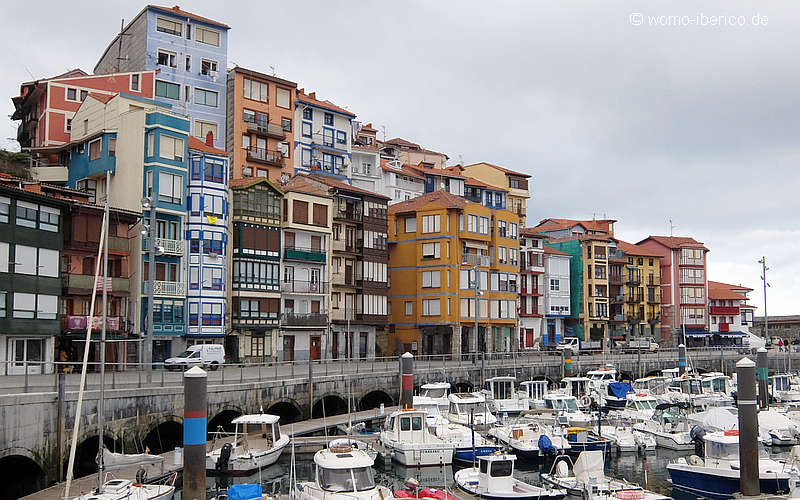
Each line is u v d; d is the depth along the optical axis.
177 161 65.00
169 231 65.06
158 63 83.44
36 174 69.00
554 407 57.16
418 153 122.00
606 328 117.81
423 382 64.75
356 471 31.94
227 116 87.88
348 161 99.56
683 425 50.25
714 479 36.62
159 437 41.84
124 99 66.88
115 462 31.30
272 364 63.75
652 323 128.00
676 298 130.25
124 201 63.81
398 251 92.38
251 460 38.31
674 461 44.41
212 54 87.44
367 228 84.94
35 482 33.97
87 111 71.19
